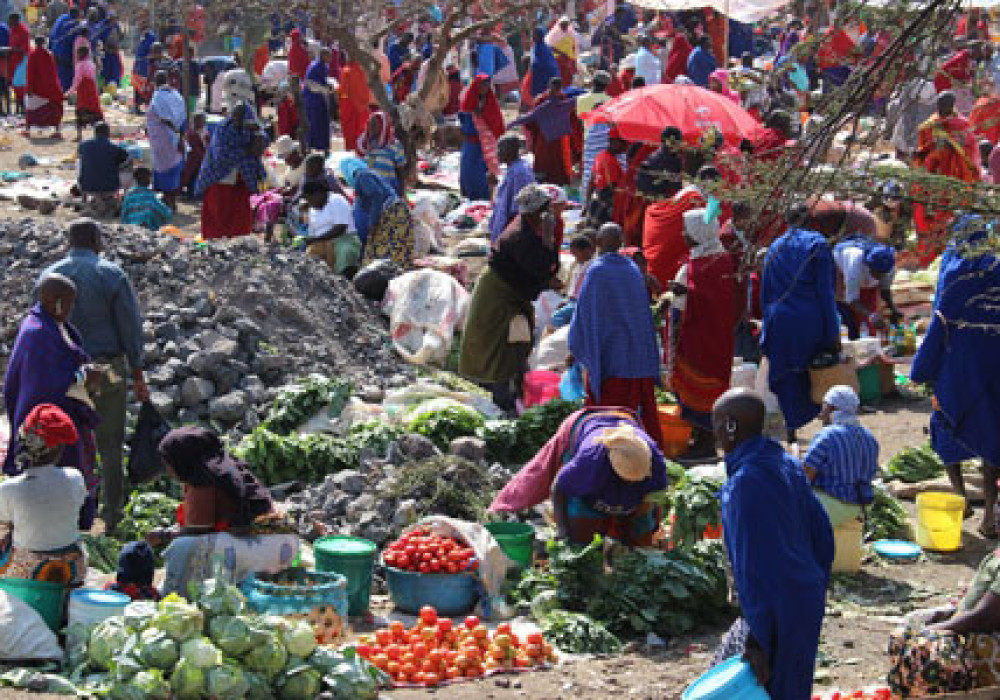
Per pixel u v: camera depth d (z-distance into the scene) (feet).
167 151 74.43
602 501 30.48
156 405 41.57
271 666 24.53
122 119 101.71
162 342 43.78
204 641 24.07
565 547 30.66
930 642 22.52
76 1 123.13
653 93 56.34
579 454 30.63
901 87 18.66
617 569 30.30
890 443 43.34
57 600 26.86
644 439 30.50
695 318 40.47
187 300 45.60
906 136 63.16
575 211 71.26
